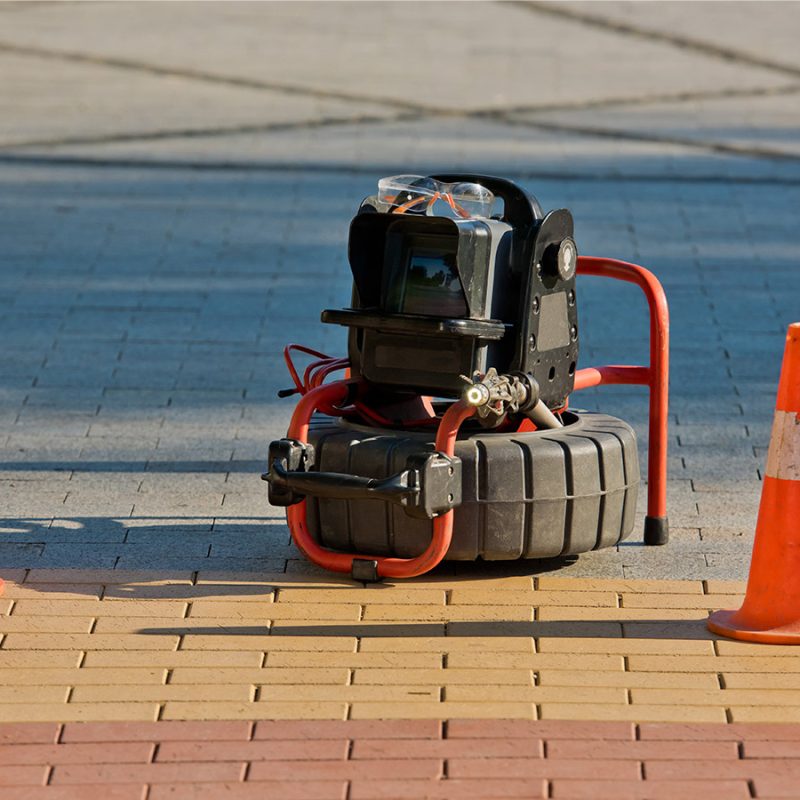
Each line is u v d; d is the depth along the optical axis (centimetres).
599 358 2986
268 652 1608
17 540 1984
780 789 1292
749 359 2978
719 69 6469
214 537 2006
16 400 2714
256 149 4875
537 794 1288
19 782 1320
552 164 4656
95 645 1627
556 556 1881
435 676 1543
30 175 4525
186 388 2794
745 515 2117
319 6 8075
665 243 3831
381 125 5259
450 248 1755
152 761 1359
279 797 1290
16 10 7838
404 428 1875
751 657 1592
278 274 3584
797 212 4141
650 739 1393
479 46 6956
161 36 7144
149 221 4034
